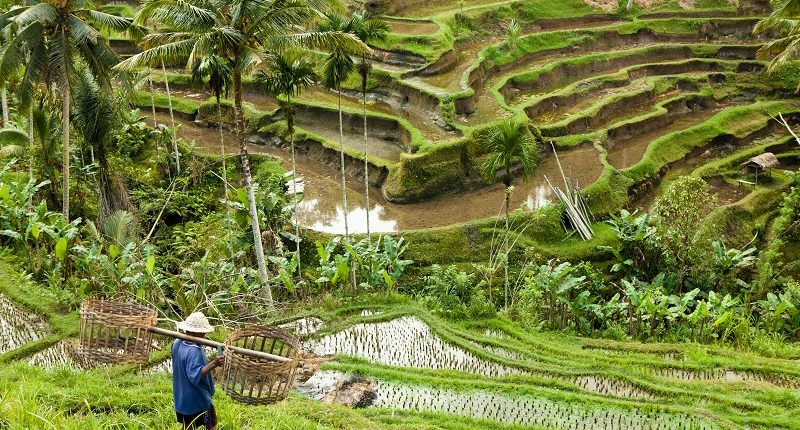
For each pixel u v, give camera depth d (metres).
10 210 23.31
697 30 50.97
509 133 22.59
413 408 15.09
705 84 45.41
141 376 14.92
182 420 9.52
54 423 10.15
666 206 27.34
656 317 22.86
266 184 30.48
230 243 24.28
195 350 9.21
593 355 19.45
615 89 44.06
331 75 23.33
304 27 22.06
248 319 20.22
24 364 14.65
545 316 23.41
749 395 16.50
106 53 24.86
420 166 32.25
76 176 29.70
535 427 14.35
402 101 39.47
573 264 28.25
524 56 46.62
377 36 24.03
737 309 24.77
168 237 28.45
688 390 16.56
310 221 29.77
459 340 19.03
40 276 22.56
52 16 22.88
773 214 33.66
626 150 37.97
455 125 35.38
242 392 9.03
